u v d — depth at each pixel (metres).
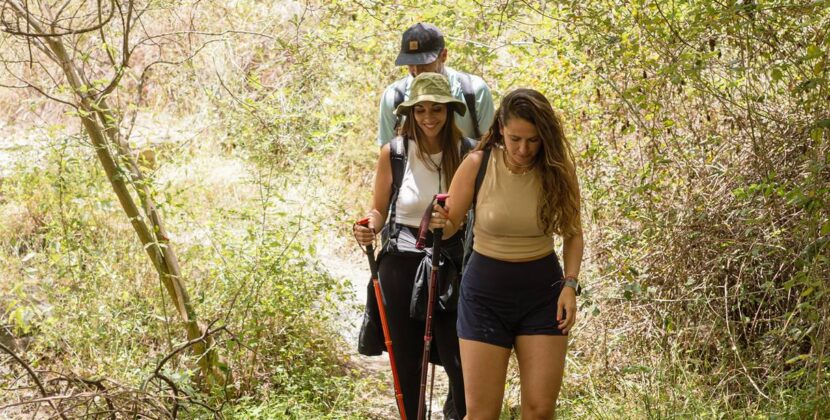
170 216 5.98
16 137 8.28
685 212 5.27
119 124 5.39
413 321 4.52
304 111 5.95
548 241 3.82
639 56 5.20
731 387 5.11
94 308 5.62
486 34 7.16
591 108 6.01
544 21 6.17
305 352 6.04
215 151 8.38
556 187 3.70
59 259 5.51
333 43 6.65
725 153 5.39
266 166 6.04
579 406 5.20
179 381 4.53
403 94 5.14
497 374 3.76
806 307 4.44
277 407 5.18
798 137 4.88
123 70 5.17
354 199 8.74
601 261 5.86
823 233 3.88
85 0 5.76
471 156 3.87
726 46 5.41
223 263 5.75
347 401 5.44
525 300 3.77
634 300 5.41
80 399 4.55
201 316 5.80
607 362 5.52
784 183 4.88
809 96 4.48
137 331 5.82
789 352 4.84
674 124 5.26
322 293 6.70
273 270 5.57
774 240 5.02
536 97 3.65
